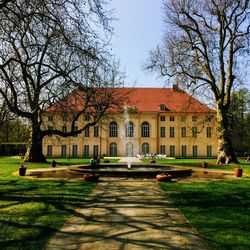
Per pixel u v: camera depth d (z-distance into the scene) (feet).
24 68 43.88
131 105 208.33
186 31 103.60
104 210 31.37
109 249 19.93
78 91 45.32
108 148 216.95
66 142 212.43
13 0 32.19
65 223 26.25
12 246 20.33
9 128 106.32
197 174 72.18
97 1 34.81
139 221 27.04
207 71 106.22
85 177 55.47
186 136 219.41
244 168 90.68
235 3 99.96
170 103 222.69
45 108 72.08
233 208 32.78
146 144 217.77
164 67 103.40
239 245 20.86
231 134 119.85
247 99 190.08
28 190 43.83
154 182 54.24
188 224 26.37
